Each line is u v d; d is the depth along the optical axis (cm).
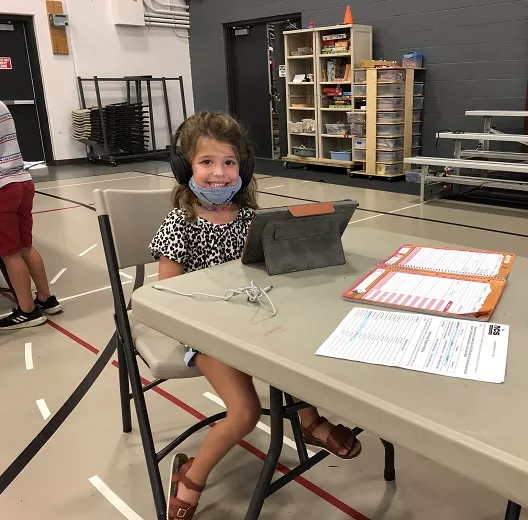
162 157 933
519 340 90
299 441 166
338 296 112
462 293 110
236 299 112
